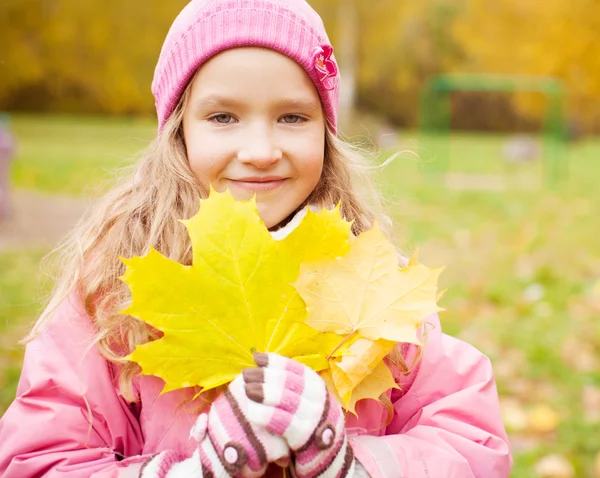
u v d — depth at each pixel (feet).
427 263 10.18
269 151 2.61
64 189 17.42
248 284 2.43
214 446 2.36
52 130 34.04
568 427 5.17
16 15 30.25
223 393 2.40
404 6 34.91
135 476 2.46
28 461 2.53
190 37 2.71
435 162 24.04
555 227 13.61
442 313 7.66
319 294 2.43
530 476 4.50
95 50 31.73
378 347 2.43
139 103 36.55
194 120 2.70
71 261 2.88
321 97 2.76
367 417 2.70
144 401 2.64
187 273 2.40
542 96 30.81
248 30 2.65
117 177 3.16
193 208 2.77
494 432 2.75
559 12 24.70
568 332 7.18
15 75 32.65
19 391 2.68
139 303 2.38
